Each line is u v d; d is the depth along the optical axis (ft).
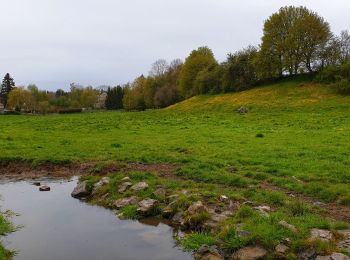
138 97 467.11
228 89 311.47
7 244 43.29
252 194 56.65
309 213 48.11
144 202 53.98
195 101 304.71
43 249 41.73
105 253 40.63
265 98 256.52
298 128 139.23
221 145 102.32
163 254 40.42
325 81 271.28
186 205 51.39
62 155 92.27
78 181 73.20
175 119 190.60
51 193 66.08
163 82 448.65
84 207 57.57
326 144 99.04
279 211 48.21
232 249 39.40
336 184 60.95
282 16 307.99
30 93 520.42
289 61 306.55
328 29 305.94
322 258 35.12
